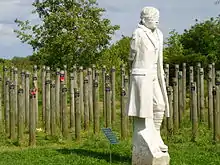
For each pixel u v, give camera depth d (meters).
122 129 20.05
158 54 14.15
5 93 22.03
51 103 21.20
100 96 31.12
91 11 35.19
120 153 16.33
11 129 20.14
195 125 19.72
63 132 20.38
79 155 15.95
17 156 16.06
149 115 13.78
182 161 14.98
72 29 34.47
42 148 17.95
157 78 14.19
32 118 19.30
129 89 14.03
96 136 20.22
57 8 34.69
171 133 20.16
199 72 25.91
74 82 23.20
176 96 21.72
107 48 36.16
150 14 13.95
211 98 22.31
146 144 13.77
